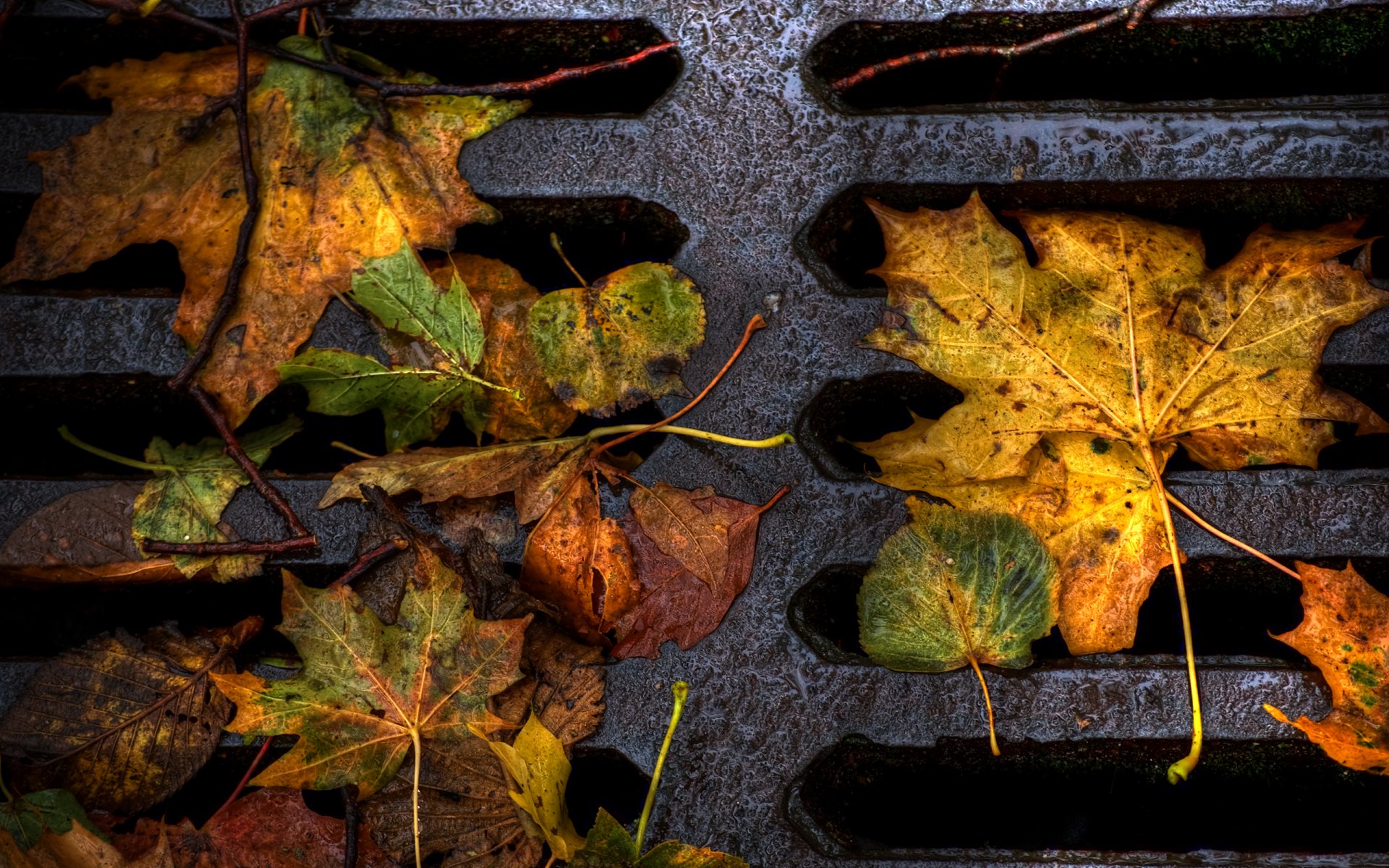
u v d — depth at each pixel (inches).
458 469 36.5
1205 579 37.1
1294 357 36.5
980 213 36.6
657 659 36.5
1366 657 36.1
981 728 36.4
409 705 36.0
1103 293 36.7
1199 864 36.2
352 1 37.1
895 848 36.5
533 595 36.6
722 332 36.9
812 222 37.0
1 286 36.9
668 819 36.4
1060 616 36.5
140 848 36.1
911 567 36.4
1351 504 36.6
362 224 36.8
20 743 36.1
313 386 36.5
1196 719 36.2
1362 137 36.9
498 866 35.9
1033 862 36.3
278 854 36.1
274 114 36.9
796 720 36.5
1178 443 36.8
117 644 36.4
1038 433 36.6
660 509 36.6
